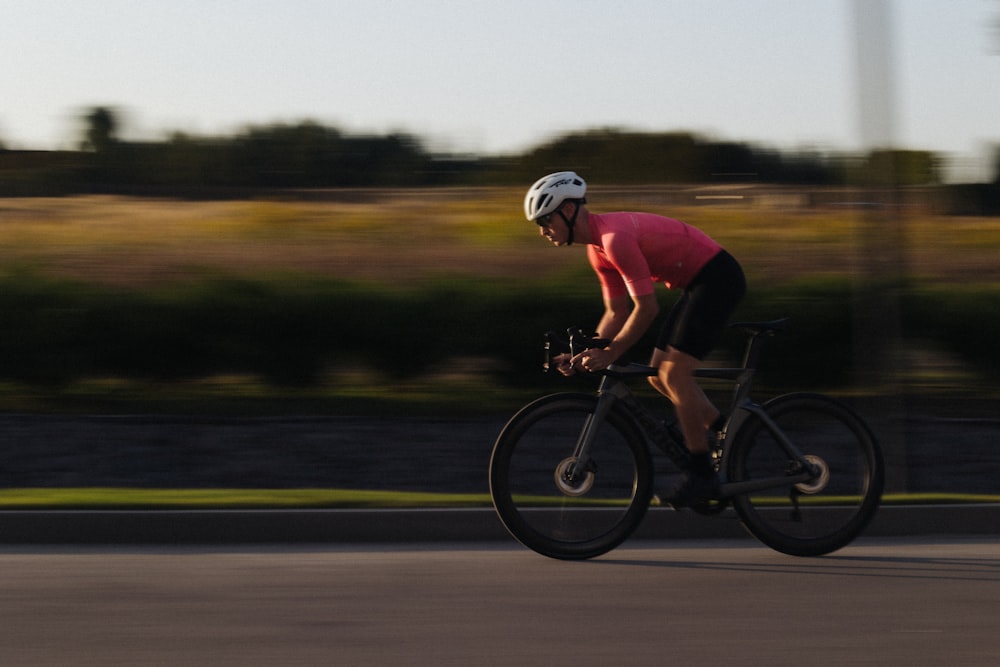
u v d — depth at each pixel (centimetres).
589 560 589
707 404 601
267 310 1158
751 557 595
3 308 1143
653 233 573
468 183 2259
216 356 1162
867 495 600
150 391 1230
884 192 756
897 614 490
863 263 760
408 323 1157
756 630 468
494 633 464
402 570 563
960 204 1630
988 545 624
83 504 648
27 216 1697
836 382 1130
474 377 1251
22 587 529
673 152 2195
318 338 1163
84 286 1162
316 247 1347
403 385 1246
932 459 971
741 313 1109
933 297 1134
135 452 1005
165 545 623
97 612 491
